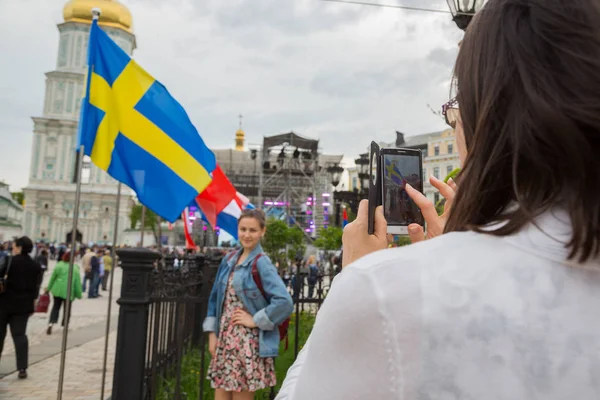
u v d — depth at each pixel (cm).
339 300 61
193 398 459
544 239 60
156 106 480
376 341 57
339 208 2228
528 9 67
